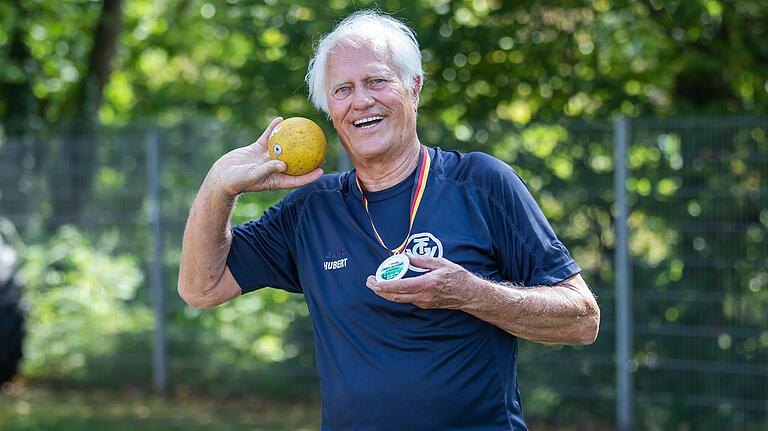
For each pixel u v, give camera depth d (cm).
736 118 809
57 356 1071
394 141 325
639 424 839
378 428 319
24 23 1323
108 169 1038
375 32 327
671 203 829
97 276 1048
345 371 324
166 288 1022
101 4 1429
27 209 1074
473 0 1033
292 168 330
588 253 849
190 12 1576
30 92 1350
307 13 1007
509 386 327
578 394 857
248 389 994
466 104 1016
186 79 1797
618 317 838
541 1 984
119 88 1823
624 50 998
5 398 1007
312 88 342
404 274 299
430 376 314
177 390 1022
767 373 802
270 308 980
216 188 329
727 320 815
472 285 300
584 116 1008
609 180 840
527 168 859
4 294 988
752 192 805
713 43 931
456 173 332
